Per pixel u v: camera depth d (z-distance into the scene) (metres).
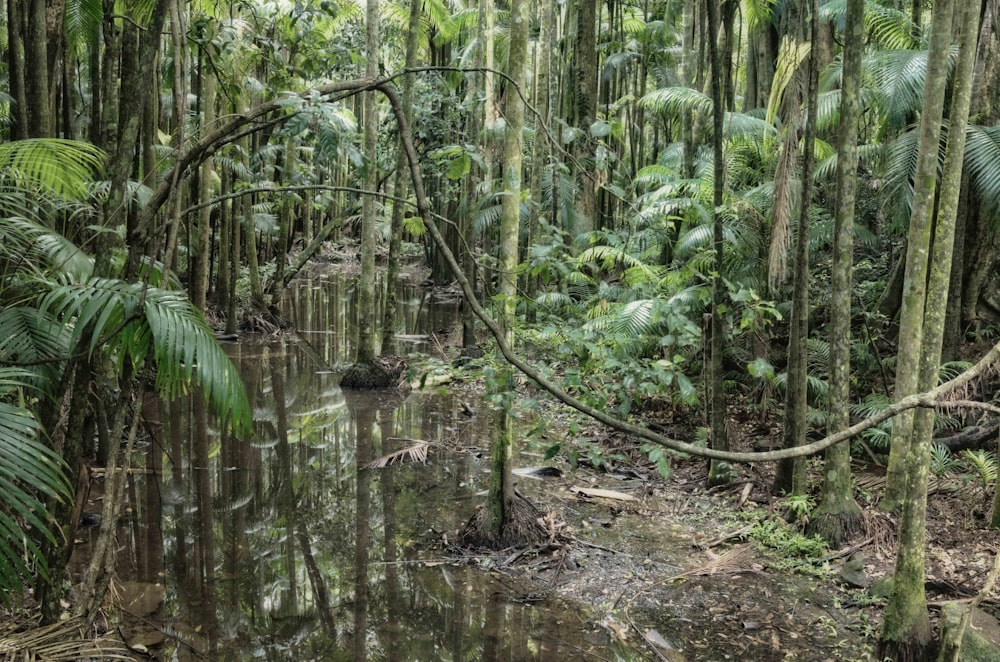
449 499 5.82
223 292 13.05
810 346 7.61
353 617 4.07
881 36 7.94
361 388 9.40
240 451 6.81
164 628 3.85
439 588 4.42
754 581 4.51
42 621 3.10
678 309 3.88
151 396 8.35
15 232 3.43
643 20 15.55
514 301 4.42
